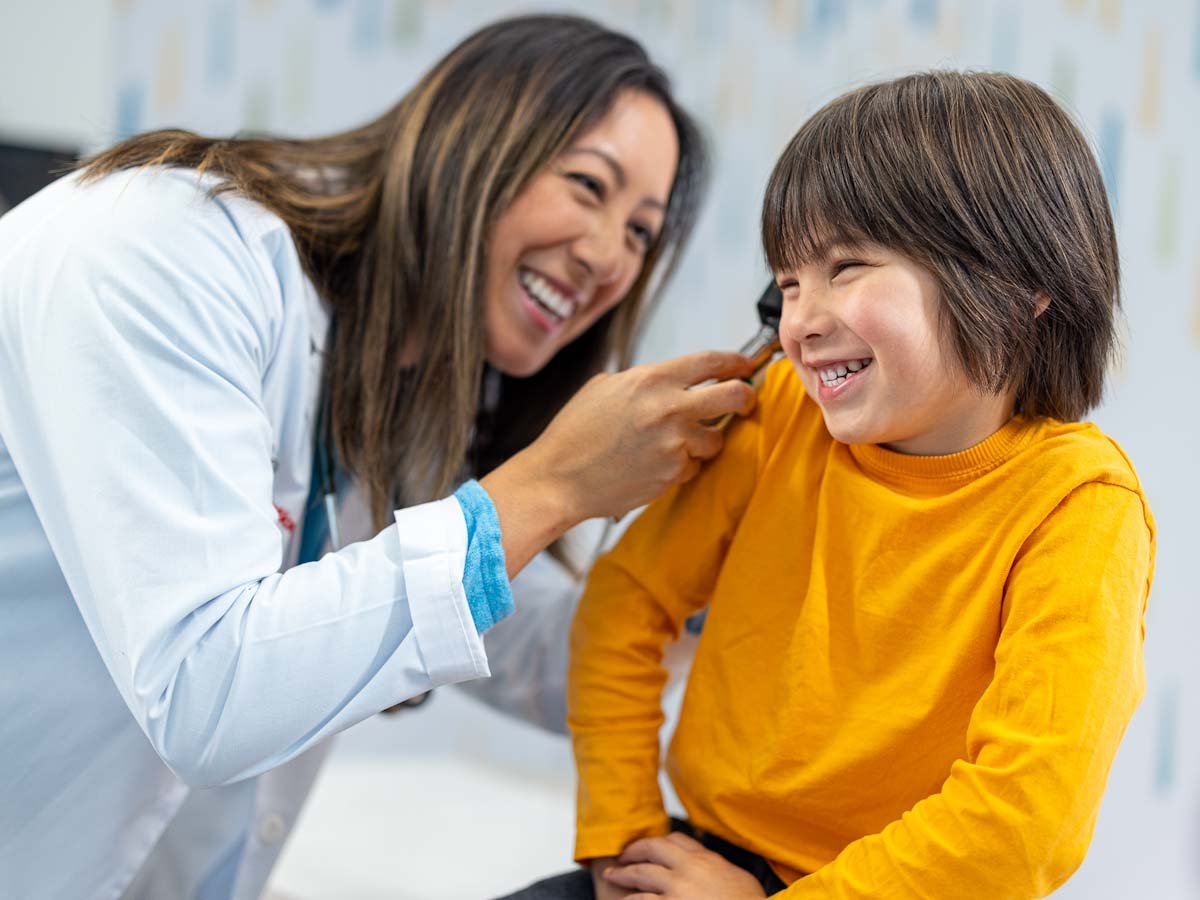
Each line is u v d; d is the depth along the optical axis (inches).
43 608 32.3
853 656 30.5
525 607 45.5
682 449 33.0
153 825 36.4
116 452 28.8
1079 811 25.9
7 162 66.8
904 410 28.5
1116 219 56.4
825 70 71.7
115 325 29.7
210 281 31.6
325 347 37.9
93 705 32.9
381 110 94.2
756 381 35.9
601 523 57.3
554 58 39.6
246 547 29.7
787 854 30.8
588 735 34.9
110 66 93.2
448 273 38.3
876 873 27.1
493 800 83.5
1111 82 58.5
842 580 31.0
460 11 92.6
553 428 33.3
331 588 29.5
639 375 33.1
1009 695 26.8
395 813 78.8
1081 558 27.4
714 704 32.8
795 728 30.5
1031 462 28.8
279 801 43.7
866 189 28.2
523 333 41.0
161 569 28.4
